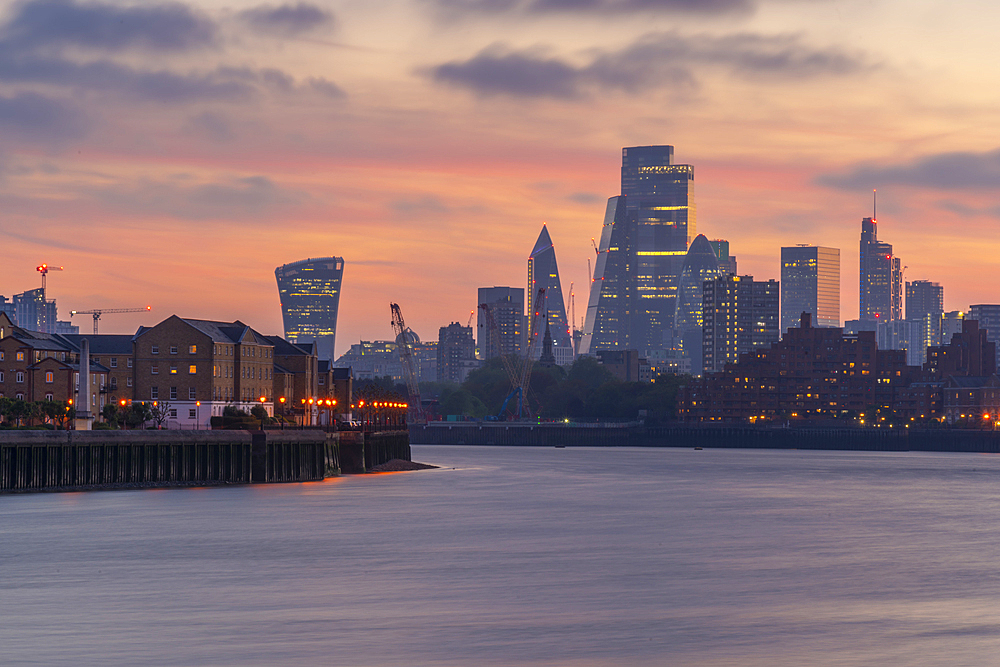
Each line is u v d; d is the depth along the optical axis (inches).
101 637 2667.3
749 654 2551.7
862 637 2726.4
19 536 4360.2
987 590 3390.7
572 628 2810.0
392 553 4087.1
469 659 2484.0
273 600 3152.1
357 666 2415.1
